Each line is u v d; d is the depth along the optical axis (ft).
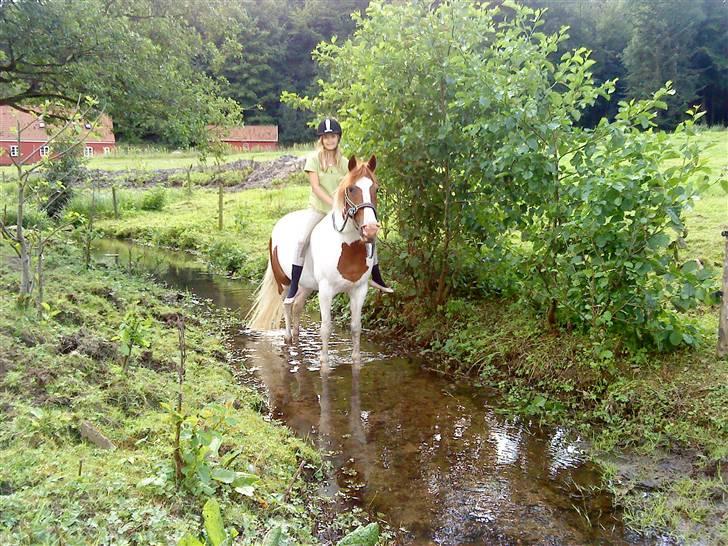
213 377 18.88
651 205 17.17
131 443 12.82
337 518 12.51
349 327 26.71
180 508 10.55
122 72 36.88
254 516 11.19
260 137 160.86
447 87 21.93
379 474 14.46
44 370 14.24
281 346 24.17
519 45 20.47
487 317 23.35
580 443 16.11
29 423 12.04
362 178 19.04
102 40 35.40
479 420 17.56
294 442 15.34
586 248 18.45
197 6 42.60
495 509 13.07
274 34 191.21
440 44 21.95
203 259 43.57
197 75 44.29
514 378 19.94
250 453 13.87
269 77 188.24
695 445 14.85
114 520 9.55
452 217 23.58
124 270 35.37
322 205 21.53
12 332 16.08
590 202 17.58
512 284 23.35
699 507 12.85
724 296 16.97
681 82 145.89
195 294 33.01
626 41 172.35
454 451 15.67
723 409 15.24
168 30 41.45
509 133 19.27
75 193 53.57
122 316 21.80
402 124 23.30
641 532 12.28
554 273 20.01
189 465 11.23
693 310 21.18
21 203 18.65
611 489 13.79
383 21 23.52
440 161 22.48
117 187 69.46
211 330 25.76
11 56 37.32
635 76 150.61
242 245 43.45
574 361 18.90
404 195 24.31
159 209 64.44
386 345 24.29
